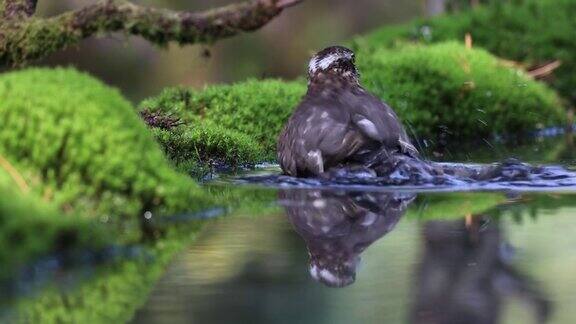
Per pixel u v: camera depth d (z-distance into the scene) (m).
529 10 24.77
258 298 7.28
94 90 9.98
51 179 9.38
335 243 9.21
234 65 31.77
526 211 10.77
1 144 9.41
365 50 22.09
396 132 12.94
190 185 10.58
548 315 6.96
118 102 10.12
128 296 7.32
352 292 7.52
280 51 34.06
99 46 30.84
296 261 8.48
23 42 12.83
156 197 9.98
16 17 13.02
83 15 12.80
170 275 7.96
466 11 25.84
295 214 10.67
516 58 23.66
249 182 13.04
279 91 17.64
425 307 7.12
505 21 24.45
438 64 20.20
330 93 13.16
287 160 13.10
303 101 13.34
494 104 19.97
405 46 22.33
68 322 6.75
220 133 14.98
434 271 8.15
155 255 8.60
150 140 10.34
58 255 8.20
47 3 30.44
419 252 8.81
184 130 14.97
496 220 10.24
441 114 19.23
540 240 9.24
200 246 9.02
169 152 14.02
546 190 12.35
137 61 31.08
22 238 8.03
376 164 12.59
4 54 13.00
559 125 21.23
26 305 7.12
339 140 12.48
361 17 37.47
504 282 7.75
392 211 10.85
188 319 6.80
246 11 12.67
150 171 10.02
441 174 12.73
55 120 9.52
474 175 12.94
